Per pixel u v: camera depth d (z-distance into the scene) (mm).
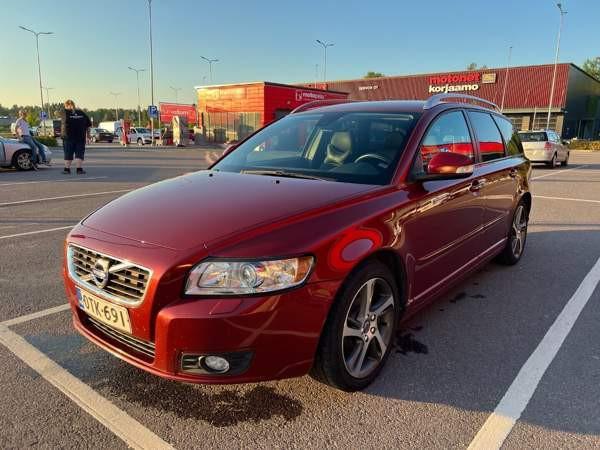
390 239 2688
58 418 2406
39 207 7973
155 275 2168
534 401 2609
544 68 45688
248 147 3908
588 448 2238
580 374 2895
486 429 2369
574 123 51062
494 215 4285
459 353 3148
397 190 2906
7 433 2285
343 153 3301
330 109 3998
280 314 2191
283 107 35812
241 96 36219
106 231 2516
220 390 2670
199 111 40281
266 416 2445
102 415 2436
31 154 13961
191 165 16641
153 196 2906
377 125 3451
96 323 2590
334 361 2441
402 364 2994
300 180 3018
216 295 2145
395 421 2424
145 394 2621
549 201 9594
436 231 3217
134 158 20406
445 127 3633
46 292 4102
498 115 4832
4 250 5375
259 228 2316
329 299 2330
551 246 5906
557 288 4395
